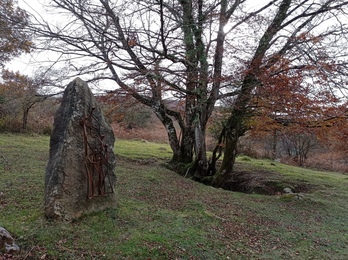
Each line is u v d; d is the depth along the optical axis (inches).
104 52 312.8
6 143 429.1
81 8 301.6
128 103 396.5
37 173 253.3
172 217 191.3
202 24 330.3
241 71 293.4
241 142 780.0
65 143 163.8
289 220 223.5
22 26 290.5
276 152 826.2
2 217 155.4
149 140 872.9
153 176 315.9
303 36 270.5
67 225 153.5
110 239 147.8
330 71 252.4
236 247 161.5
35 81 324.8
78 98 172.7
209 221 195.8
